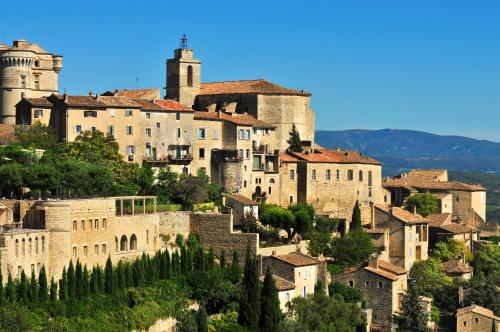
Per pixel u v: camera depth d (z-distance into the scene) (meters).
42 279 198.75
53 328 190.50
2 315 181.62
